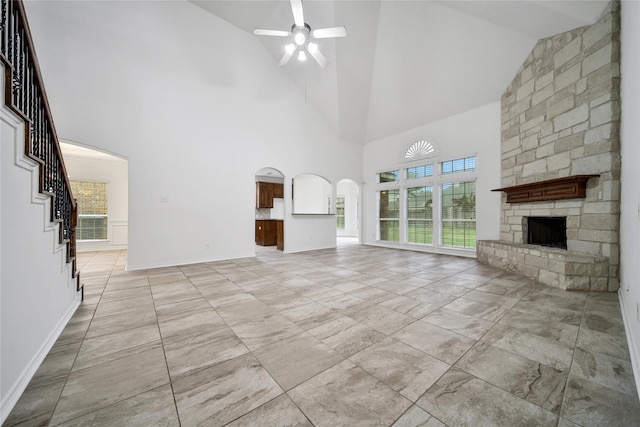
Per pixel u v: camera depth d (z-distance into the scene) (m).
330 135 7.17
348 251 6.59
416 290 3.16
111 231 6.79
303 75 6.04
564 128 3.51
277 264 4.84
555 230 4.25
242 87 5.52
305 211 10.60
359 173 7.99
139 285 3.40
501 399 1.29
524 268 3.80
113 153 4.08
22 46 1.58
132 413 1.21
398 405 1.26
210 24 5.08
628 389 1.36
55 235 1.96
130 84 4.23
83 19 3.82
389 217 7.45
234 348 1.81
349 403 1.27
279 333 2.04
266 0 4.77
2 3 1.33
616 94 2.92
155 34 4.48
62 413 1.21
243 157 5.53
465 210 5.68
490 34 4.18
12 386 1.28
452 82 5.16
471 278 3.73
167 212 4.61
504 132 4.75
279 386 1.41
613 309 2.47
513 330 2.06
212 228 5.11
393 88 5.93
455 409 1.23
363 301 2.77
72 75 3.72
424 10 4.34
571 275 3.08
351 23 4.64
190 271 4.23
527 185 3.87
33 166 1.58
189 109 4.84
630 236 2.21
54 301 1.94
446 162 6.00
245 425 1.14
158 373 1.52
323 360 1.66
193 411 1.22
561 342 1.86
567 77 3.47
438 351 1.76
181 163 4.75
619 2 2.90
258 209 9.38
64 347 1.82
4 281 1.25
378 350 1.78
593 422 1.15
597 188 3.09
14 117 1.37
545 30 3.57
